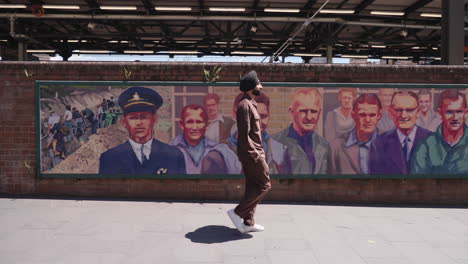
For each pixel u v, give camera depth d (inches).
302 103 208.5
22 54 657.0
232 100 207.5
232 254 124.3
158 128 207.3
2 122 206.2
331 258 123.0
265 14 606.5
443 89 209.2
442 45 264.1
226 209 189.3
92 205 192.1
